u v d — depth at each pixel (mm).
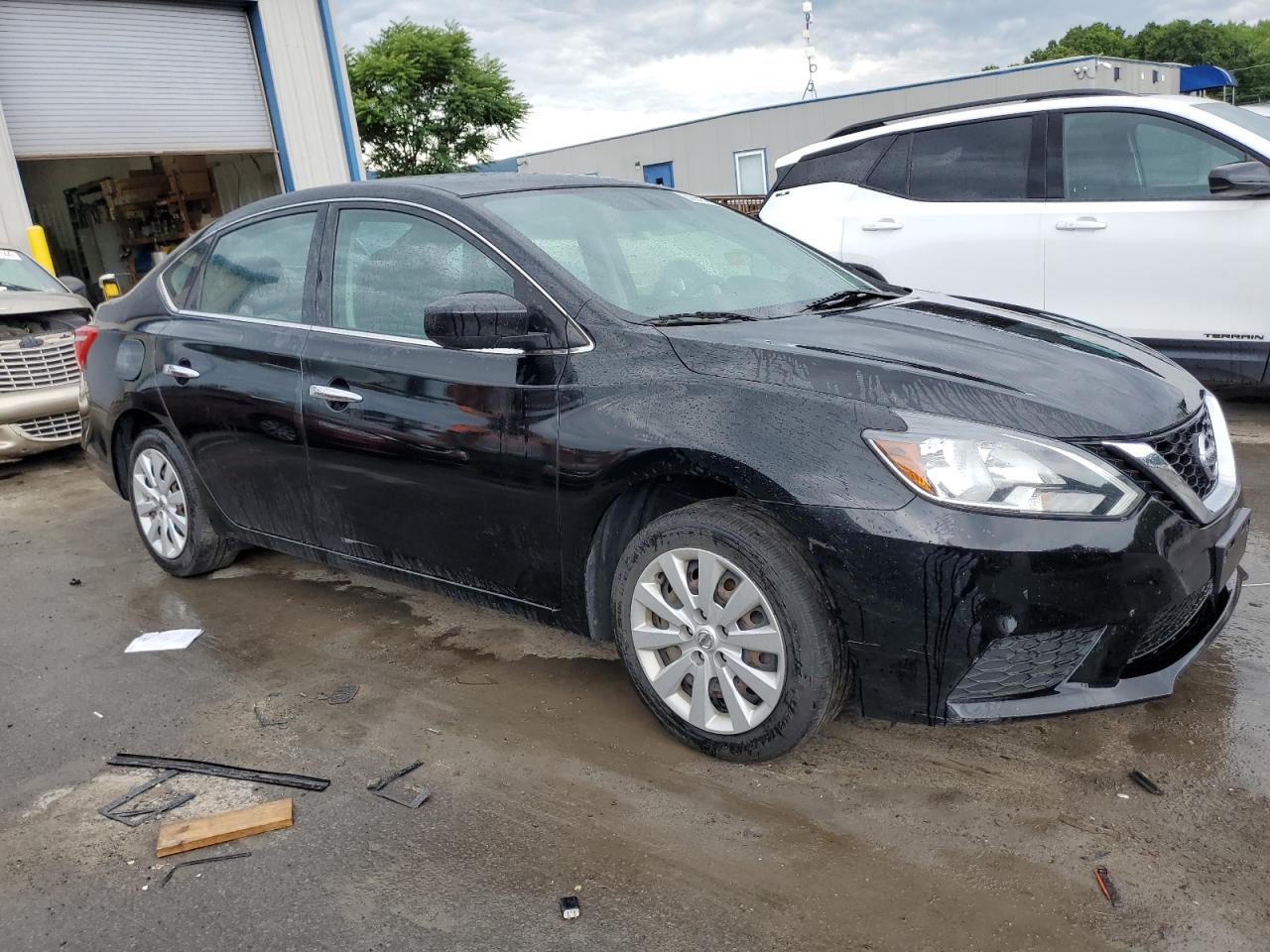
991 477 2320
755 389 2592
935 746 2766
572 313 2926
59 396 6750
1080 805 2457
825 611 2486
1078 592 2314
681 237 3551
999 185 6266
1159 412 2605
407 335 3301
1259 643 3242
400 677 3387
